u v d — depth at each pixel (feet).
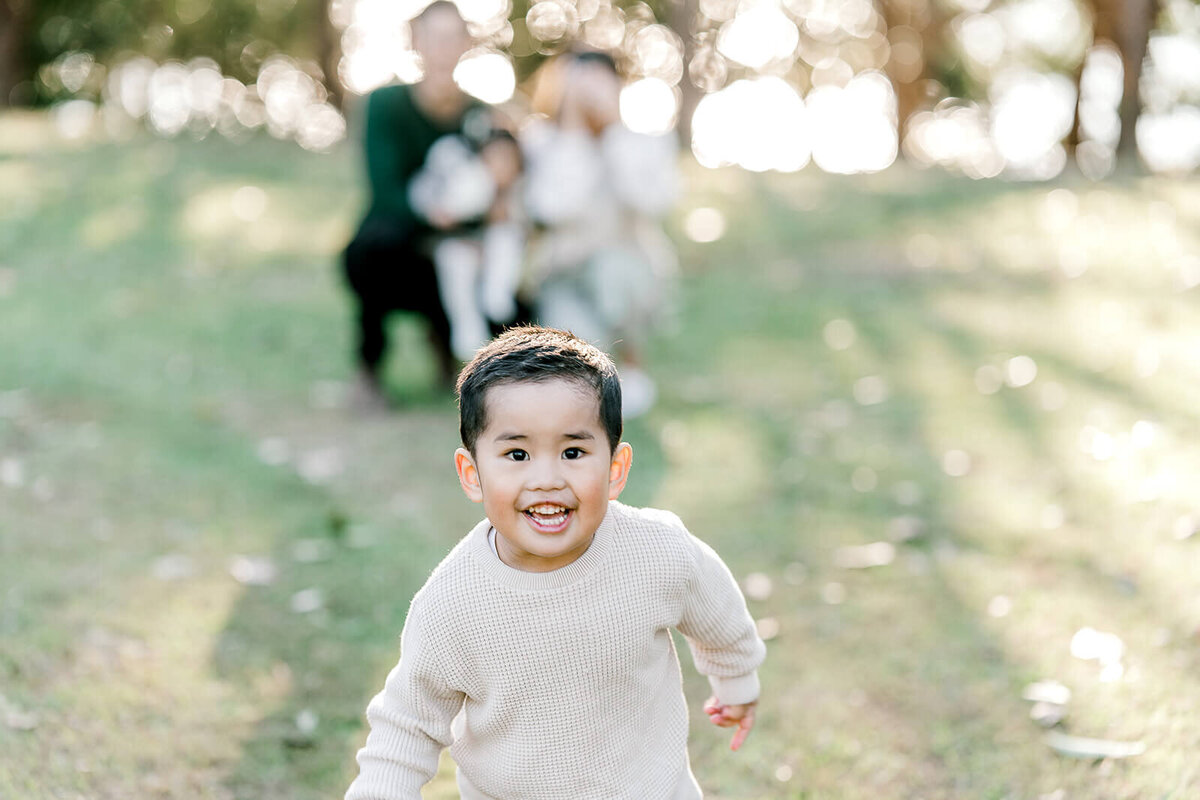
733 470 15.42
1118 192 33.22
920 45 78.02
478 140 17.30
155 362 20.77
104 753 8.75
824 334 22.90
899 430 17.02
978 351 20.99
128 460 15.76
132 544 12.87
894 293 25.98
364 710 9.52
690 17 58.85
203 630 10.81
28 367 19.88
